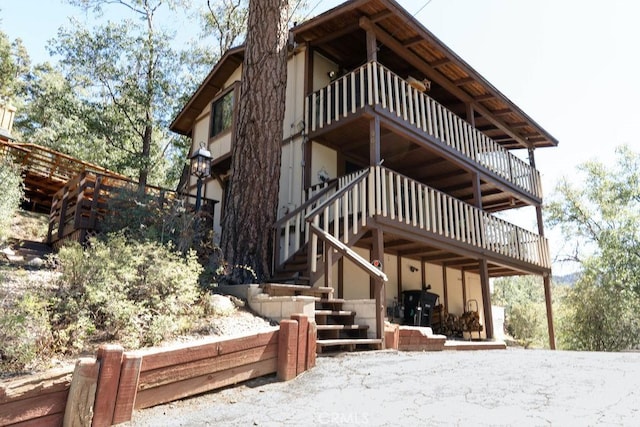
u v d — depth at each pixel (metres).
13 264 6.15
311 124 9.73
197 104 13.29
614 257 15.92
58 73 21.25
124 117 18.33
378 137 8.30
